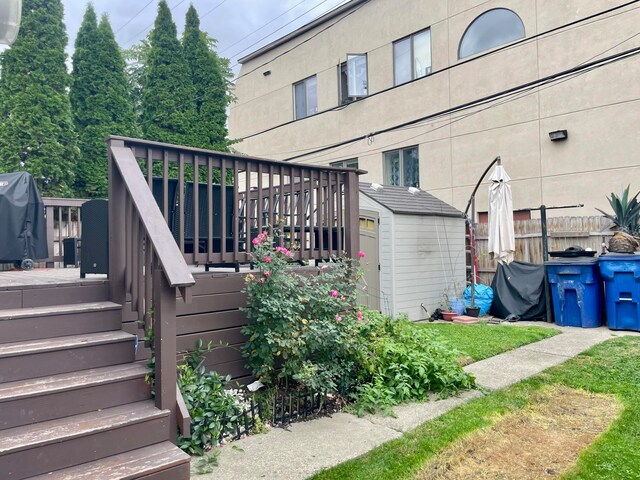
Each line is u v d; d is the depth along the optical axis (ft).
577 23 26.78
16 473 6.39
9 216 17.06
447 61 33.12
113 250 10.00
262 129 49.44
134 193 8.92
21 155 30.22
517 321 23.84
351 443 9.29
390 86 36.96
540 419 10.63
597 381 12.99
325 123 42.34
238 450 8.93
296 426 10.22
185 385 9.44
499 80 30.30
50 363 8.15
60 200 20.88
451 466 8.45
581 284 21.31
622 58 24.89
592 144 26.27
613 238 21.42
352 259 13.58
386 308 23.99
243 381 11.73
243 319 11.77
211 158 11.44
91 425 7.15
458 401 11.75
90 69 35.78
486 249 28.27
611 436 9.55
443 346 13.82
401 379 12.07
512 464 8.54
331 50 41.65
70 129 31.73
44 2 31.45
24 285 9.27
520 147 29.30
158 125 39.70
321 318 11.93
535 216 28.55
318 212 13.74
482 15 31.27
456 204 32.65
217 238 12.04
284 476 7.90
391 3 36.68
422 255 25.44
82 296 9.93
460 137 32.37
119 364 8.90
